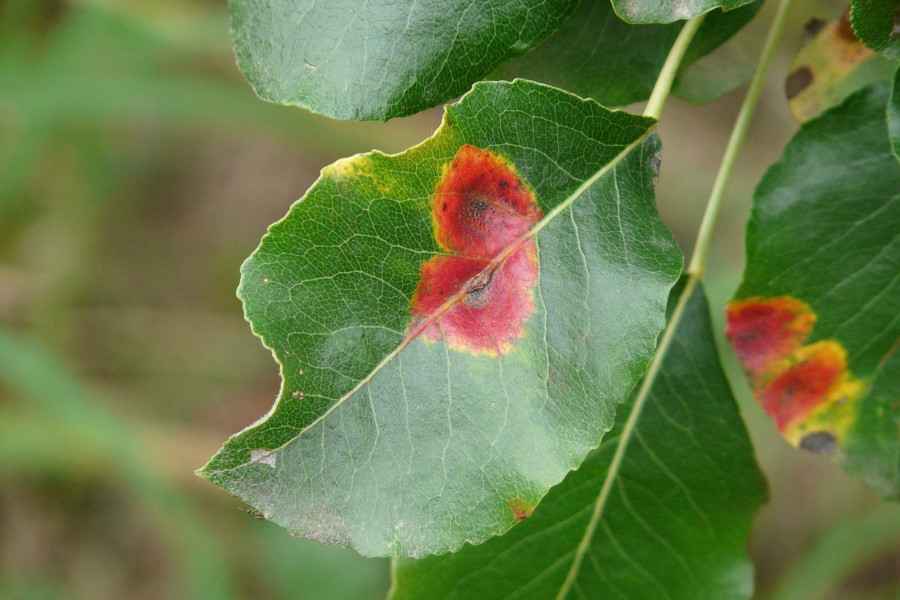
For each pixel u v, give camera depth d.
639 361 0.23
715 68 0.28
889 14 0.23
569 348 0.24
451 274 0.23
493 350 0.23
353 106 0.23
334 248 0.23
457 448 0.23
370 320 0.23
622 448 0.28
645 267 0.24
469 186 0.24
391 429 0.23
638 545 0.28
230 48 0.53
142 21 0.51
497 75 0.26
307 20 0.23
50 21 0.56
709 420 0.28
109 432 0.50
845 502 0.54
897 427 0.27
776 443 0.54
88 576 0.58
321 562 0.50
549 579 0.28
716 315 0.49
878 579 0.55
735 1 0.23
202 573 0.49
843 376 0.27
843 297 0.27
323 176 0.23
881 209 0.26
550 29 0.24
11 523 0.58
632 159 0.24
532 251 0.24
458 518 0.23
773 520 0.55
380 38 0.23
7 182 0.55
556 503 0.28
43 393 0.49
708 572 0.28
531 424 0.23
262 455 0.23
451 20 0.24
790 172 0.27
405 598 0.28
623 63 0.26
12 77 0.52
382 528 0.23
